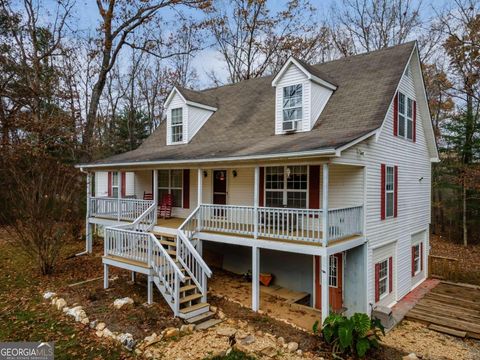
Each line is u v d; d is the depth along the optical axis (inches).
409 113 489.4
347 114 409.4
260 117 519.2
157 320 301.0
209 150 445.4
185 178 557.6
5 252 542.6
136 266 347.6
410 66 484.4
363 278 377.1
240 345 268.1
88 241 562.6
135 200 499.8
